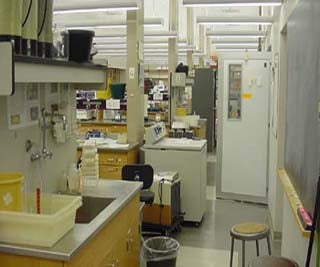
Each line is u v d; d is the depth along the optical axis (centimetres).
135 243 289
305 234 215
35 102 261
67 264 180
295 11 296
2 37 184
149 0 898
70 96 308
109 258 232
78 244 187
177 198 483
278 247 438
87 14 845
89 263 203
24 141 250
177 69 821
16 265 185
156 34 809
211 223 520
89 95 825
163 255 356
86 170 296
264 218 543
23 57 181
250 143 613
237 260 405
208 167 883
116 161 520
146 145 522
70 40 250
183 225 510
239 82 614
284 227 364
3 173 218
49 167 281
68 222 201
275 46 525
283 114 458
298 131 269
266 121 600
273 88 539
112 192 279
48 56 227
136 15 542
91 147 301
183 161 509
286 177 335
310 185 219
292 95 306
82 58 255
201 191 509
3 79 168
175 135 618
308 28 236
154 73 1841
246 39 925
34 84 258
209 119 1077
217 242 452
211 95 1076
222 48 1115
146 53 1372
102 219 221
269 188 566
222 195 642
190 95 1116
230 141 626
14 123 238
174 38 849
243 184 624
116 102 806
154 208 455
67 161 308
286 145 344
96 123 783
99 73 287
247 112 610
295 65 292
